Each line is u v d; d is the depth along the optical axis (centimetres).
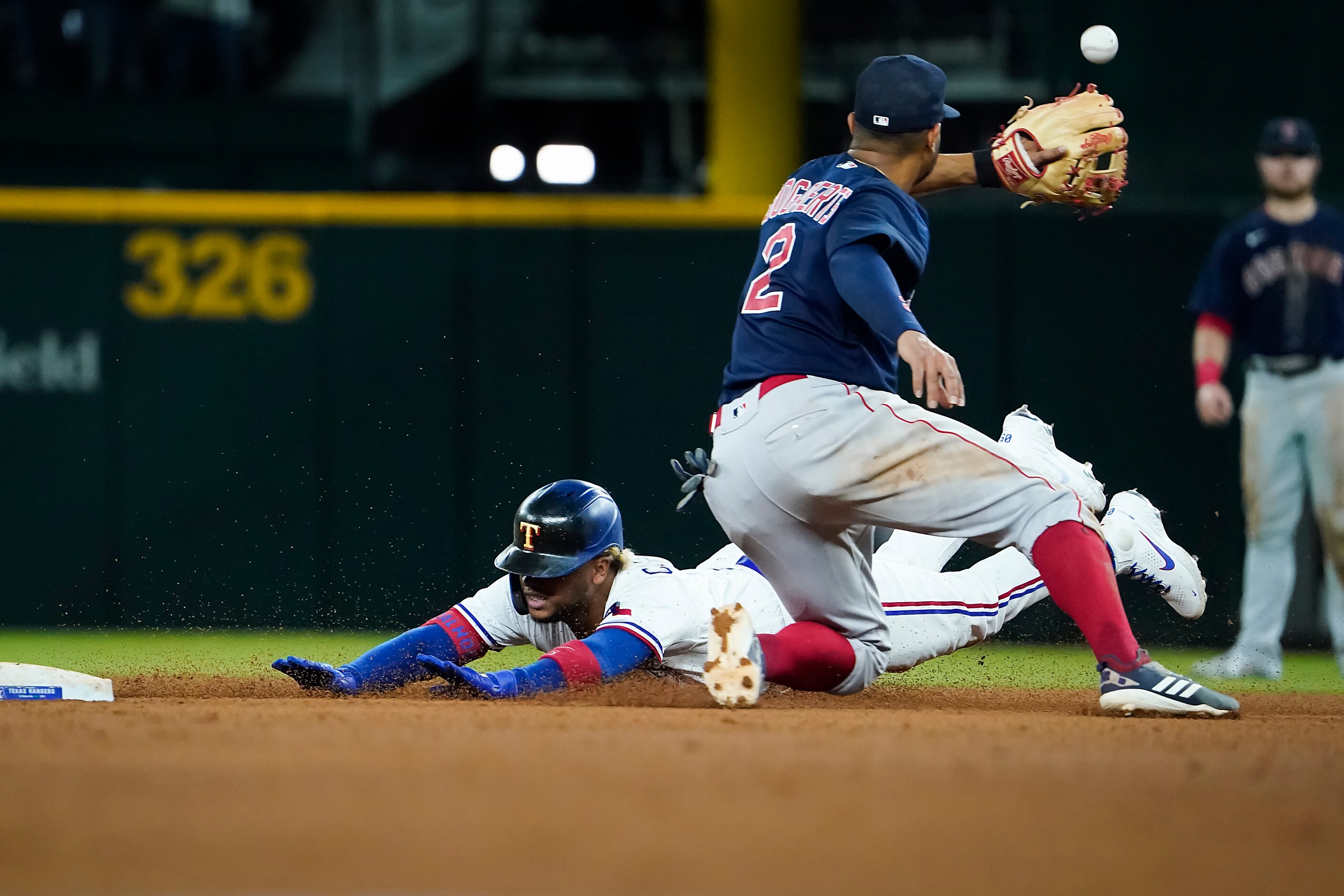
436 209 3516
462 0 4209
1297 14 3706
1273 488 2617
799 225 1335
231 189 3862
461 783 827
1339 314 2569
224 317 3512
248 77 4244
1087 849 681
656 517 3447
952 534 1313
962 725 1189
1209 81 3722
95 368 3503
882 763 930
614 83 4172
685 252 3503
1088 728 1180
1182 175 3731
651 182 4138
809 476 1282
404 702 1370
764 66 3669
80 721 1134
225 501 3475
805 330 1306
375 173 4088
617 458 3466
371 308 3506
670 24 4197
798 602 1424
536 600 1538
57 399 3494
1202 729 1182
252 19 4259
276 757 922
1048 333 3406
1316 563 3322
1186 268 3419
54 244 3519
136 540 3466
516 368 3491
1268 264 2580
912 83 1371
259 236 3528
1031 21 4038
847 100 4066
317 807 752
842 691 1473
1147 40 3750
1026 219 3412
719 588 1561
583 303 3494
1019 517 1293
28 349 3497
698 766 901
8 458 3478
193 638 3350
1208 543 3359
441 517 3462
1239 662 2630
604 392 3481
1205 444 3388
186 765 888
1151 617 3262
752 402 1312
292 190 3878
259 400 3497
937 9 4075
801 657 1414
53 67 4053
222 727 1088
